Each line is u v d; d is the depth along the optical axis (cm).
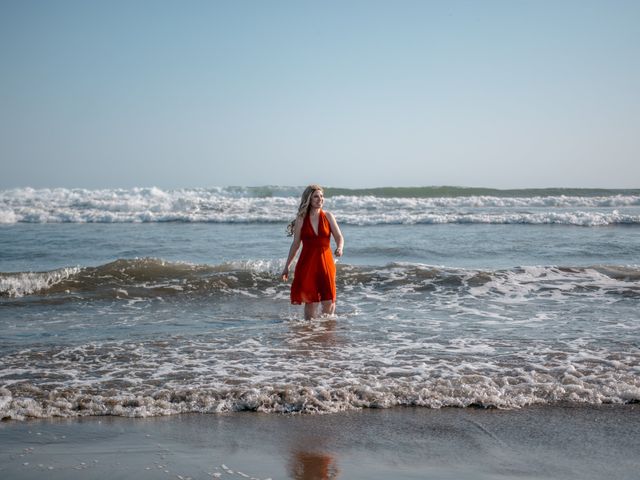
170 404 464
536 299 906
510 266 1272
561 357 580
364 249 1488
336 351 618
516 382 505
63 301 925
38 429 419
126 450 381
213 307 890
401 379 518
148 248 1570
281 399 471
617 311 814
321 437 404
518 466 355
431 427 420
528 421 429
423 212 2597
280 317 816
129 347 639
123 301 930
